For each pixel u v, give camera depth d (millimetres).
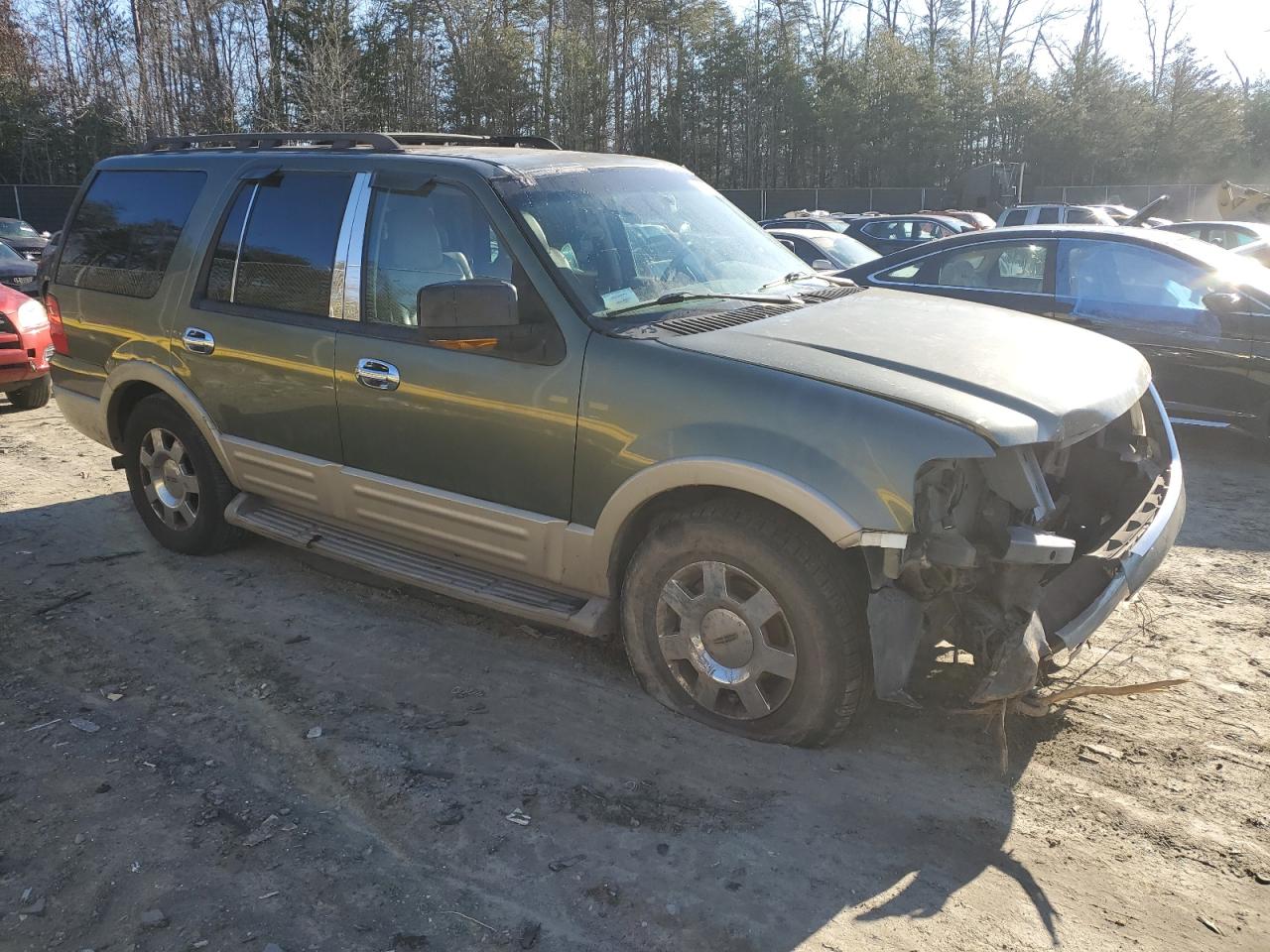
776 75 53938
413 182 3953
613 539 3471
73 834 2932
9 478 6586
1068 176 52906
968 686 3127
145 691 3773
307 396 4207
